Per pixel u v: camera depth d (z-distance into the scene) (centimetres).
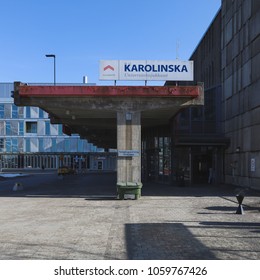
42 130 8744
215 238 960
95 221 1234
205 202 1747
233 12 2944
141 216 1333
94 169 8719
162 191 2375
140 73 2138
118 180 2016
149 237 976
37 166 8738
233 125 2920
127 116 2036
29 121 8738
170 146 3052
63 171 5822
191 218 1282
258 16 2339
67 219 1280
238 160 2773
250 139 2494
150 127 3431
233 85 2930
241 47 2711
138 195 1898
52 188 2819
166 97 2045
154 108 2042
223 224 1166
